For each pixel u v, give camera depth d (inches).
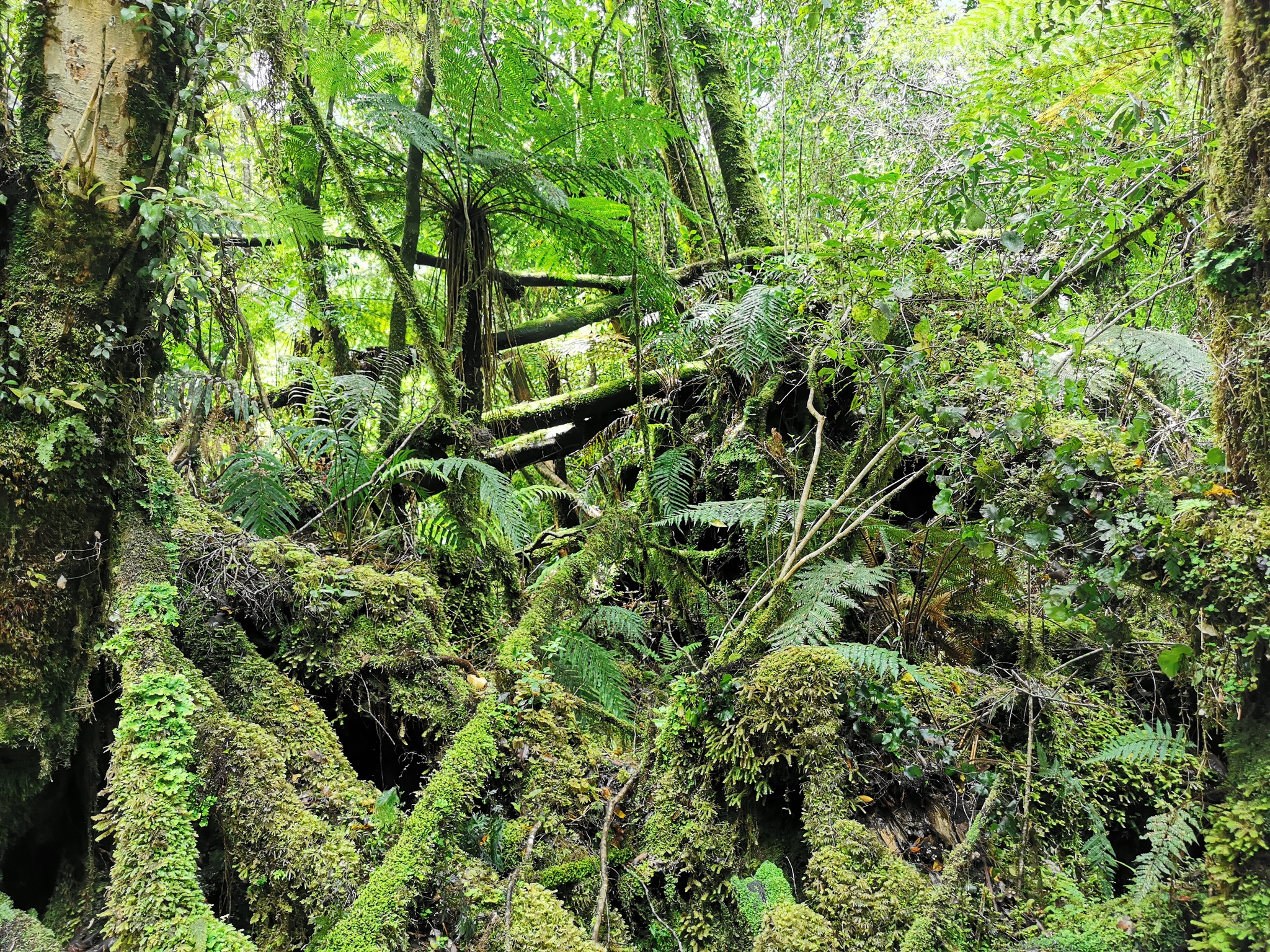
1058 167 118.9
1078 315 140.1
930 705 102.3
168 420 125.3
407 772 96.4
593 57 189.3
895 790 91.0
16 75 75.6
